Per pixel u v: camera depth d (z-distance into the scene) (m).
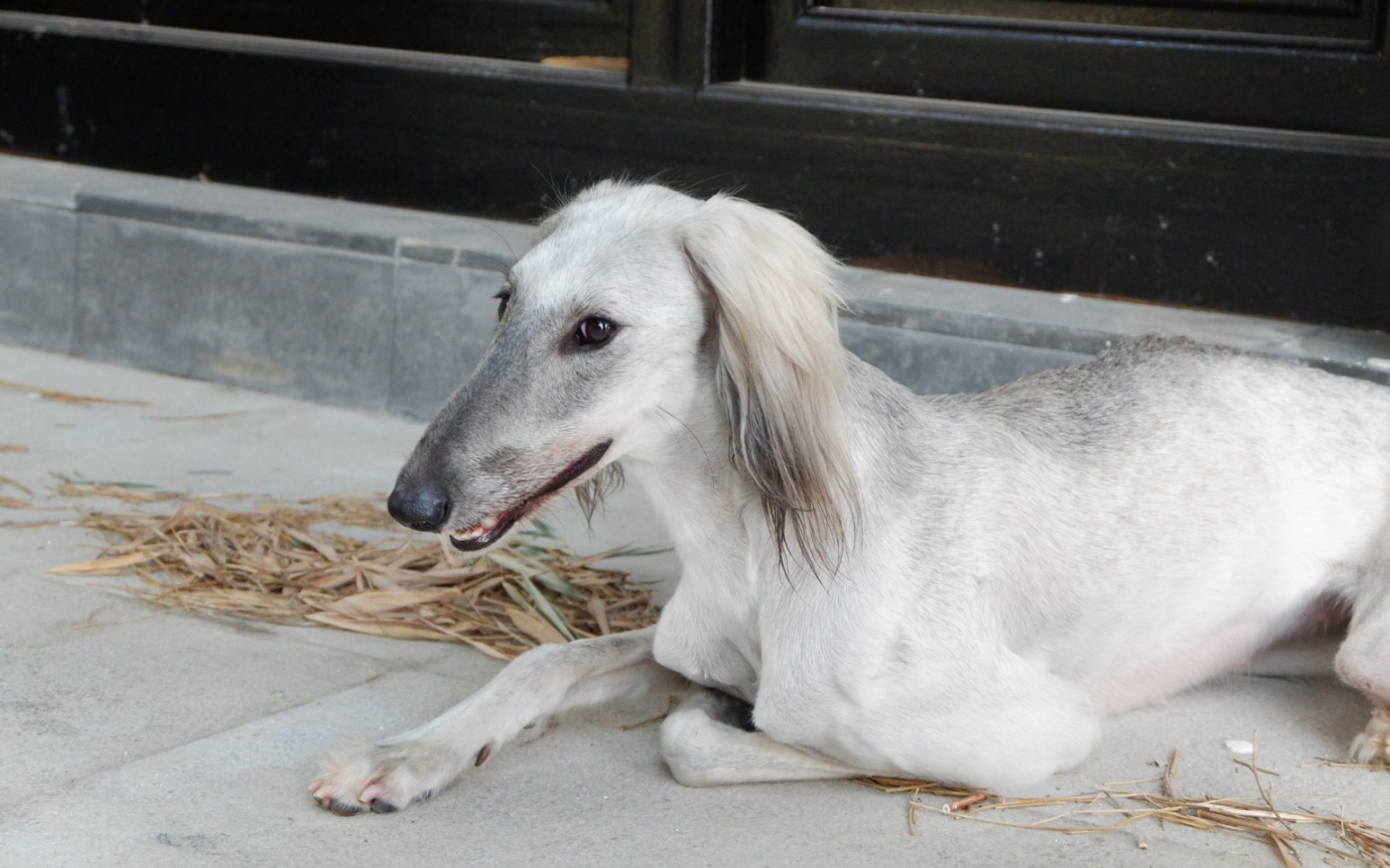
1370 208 6.07
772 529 3.68
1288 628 4.48
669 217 3.66
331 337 7.38
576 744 4.07
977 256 6.88
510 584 5.05
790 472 3.55
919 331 6.18
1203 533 4.14
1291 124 6.33
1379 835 3.63
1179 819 3.71
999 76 6.88
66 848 3.35
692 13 7.23
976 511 3.81
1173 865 3.48
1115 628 4.08
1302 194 6.19
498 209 7.92
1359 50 6.17
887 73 7.11
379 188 8.22
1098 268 6.64
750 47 7.38
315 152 8.35
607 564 5.46
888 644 3.65
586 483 4.04
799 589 3.69
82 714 4.05
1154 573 4.07
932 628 3.67
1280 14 6.35
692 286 3.61
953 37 6.93
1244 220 6.32
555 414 3.50
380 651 4.62
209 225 7.61
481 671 4.50
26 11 9.27
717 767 3.78
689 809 3.70
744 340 3.53
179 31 8.84
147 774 3.73
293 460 6.54
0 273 8.23
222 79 8.51
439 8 8.14
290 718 4.10
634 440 3.65
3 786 3.63
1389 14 6.06
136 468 6.32
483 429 3.44
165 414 7.17
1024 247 6.77
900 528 3.73
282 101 8.37
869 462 3.75
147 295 7.85
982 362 6.09
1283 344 5.81
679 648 4.02
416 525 3.37
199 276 7.68
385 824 3.56
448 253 6.99
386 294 7.19
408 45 8.27
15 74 9.09
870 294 6.45
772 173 7.22
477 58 8.09
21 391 7.43
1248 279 6.36
